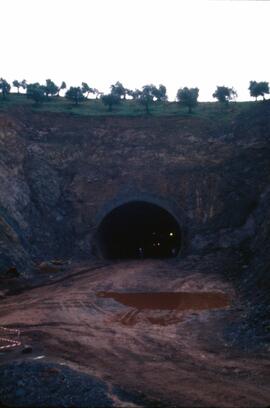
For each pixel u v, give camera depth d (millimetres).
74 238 35062
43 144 41500
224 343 13117
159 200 36938
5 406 8305
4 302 20609
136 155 41188
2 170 34406
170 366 10906
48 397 8492
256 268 22422
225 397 8773
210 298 20422
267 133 39031
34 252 30969
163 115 46344
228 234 31734
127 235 47750
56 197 37344
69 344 13148
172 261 31547
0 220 29453
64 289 23438
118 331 14875
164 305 19359
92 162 40750
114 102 51188
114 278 26234
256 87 51000
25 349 12094
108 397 8477
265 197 31672
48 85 58750
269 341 12734
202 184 36750
